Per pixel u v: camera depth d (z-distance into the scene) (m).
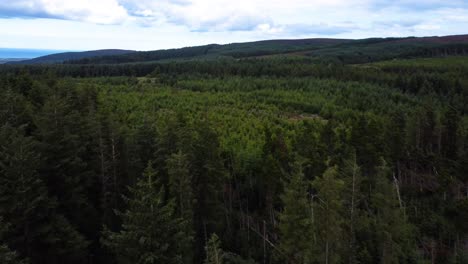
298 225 22.03
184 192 26.20
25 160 20.59
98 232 28.59
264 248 33.22
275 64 161.50
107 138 32.03
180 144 31.67
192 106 90.62
